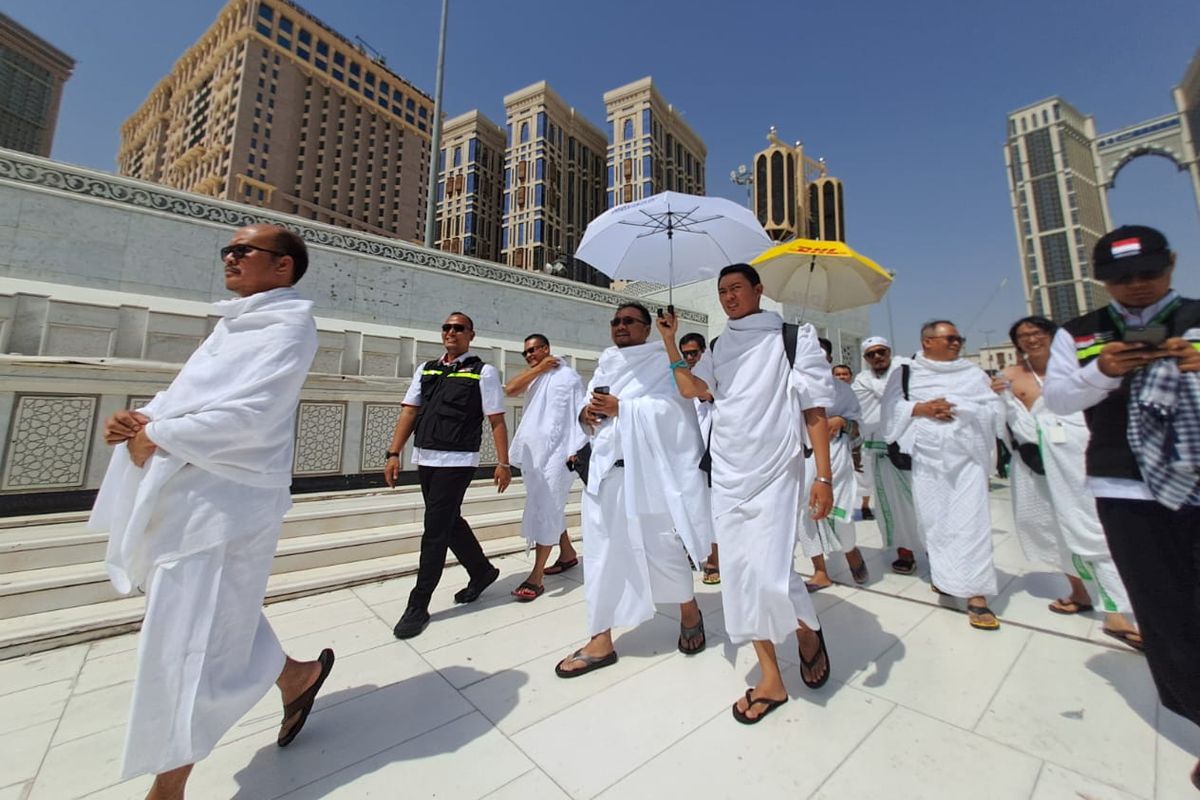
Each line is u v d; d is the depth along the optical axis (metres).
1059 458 3.05
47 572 3.06
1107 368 1.74
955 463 3.19
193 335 4.51
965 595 3.06
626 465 2.61
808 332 2.32
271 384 1.63
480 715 2.14
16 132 79.00
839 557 4.58
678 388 2.55
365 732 2.03
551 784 1.73
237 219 5.41
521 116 58.41
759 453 2.20
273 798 1.67
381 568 3.88
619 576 2.60
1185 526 1.71
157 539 1.51
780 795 1.67
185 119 85.00
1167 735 1.94
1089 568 2.98
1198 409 1.65
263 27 73.81
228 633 1.61
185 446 1.49
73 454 3.83
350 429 5.20
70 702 2.23
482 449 6.34
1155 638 1.73
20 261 4.31
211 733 1.54
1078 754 1.85
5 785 1.72
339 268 6.08
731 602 2.19
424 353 5.92
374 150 88.06
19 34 79.62
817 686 2.31
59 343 3.92
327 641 2.86
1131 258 1.78
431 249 6.89
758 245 3.26
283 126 75.62
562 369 4.08
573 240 59.16
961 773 1.76
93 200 4.66
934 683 2.36
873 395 4.36
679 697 2.27
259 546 1.69
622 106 57.38
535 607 3.39
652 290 12.60
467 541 3.46
